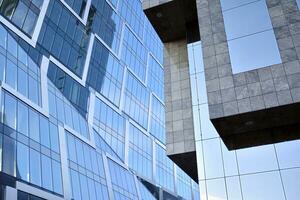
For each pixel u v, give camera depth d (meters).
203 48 20.09
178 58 25.70
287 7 19.12
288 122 18.28
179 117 23.09
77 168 44.97
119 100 70.06
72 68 56.25
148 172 72.69
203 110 21.47
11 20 44.69
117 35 76.38
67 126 47.28
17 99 38.94
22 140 37.03
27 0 49.00
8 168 33.72
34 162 37.44
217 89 18.52
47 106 44.22
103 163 53.28
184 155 22.22
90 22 66.38
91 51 63.50
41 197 36.16
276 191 17.03
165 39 27.02
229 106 17.81
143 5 24.47
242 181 17.91
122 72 74.50
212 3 21.39
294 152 17.67
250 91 17.81
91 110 57.62
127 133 69.00
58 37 54.53
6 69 39.31
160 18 25.11
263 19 19.39
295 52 17.80
